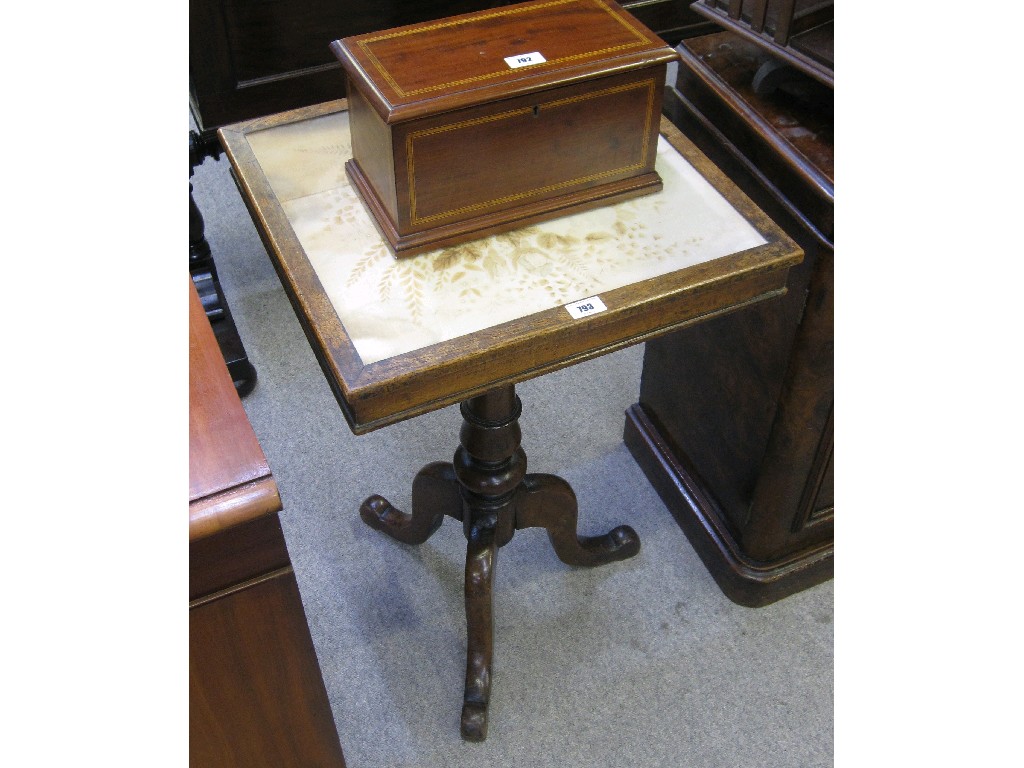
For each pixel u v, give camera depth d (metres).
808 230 1.16
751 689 1.48
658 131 1.06
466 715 1.39
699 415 1.58
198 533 0.78
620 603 1.59
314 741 1.13
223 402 0.88
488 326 0.94
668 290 0.97
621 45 1.01
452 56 1.00
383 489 1.76
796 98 1.23
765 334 1.31
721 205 1.09
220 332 1.87
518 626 1.56
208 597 0.88
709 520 1.61
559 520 1.49
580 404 1.92
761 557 1.54
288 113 1.22
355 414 0.91
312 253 1.02
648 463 1.76
